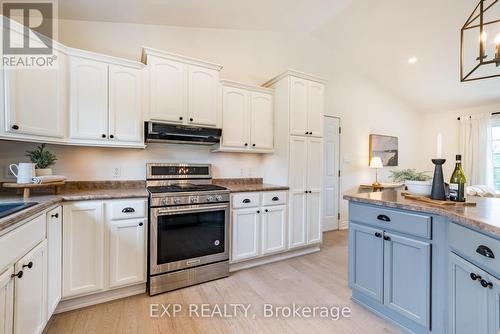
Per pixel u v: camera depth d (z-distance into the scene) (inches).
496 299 40.7
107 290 76.1
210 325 66.7
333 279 94.5
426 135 224.2
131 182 100.7
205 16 106.6
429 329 57.8
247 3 101.3
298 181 118.0
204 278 91.5
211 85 104.6
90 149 94.9
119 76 87.4
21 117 67.0
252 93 118.3
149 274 82.0
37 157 77.2
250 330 64.9
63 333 62.5
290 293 83.9
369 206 71.6
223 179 122.1
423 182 75.2
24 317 47.8
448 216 51.9
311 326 66.7
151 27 106.6
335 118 167.3
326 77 160.6
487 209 54.7
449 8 116.4
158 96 93.6
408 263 61.8
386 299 66.7
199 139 102.5
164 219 83.9
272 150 123.5
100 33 97.7
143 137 92.6
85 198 72.1
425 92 190.9
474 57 143.5
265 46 134.9
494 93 175.5
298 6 112.1
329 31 144.6
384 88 194.5
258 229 105.9
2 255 40.1
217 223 94.9
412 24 129.6
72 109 79.9
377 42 147.9
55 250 64.8
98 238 74.2
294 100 117.0
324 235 155.5
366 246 72.4
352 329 65.4
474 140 193.6
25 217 46.7
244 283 91.1
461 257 49.9
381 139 191.6
